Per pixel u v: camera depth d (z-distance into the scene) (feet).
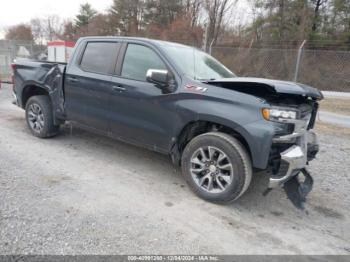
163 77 10.37
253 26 84.23
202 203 10.21
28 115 16.19
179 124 10.64
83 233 7.93
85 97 13.44
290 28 82.07
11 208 8.83
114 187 10.91
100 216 8.84
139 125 11.81
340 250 8.16
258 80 9.90
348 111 31.53
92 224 8.38
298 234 8.82
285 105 9.45
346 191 11.93
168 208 9.69
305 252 7.97
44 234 7.75
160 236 8.12
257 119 9.12
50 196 9.78
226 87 10.06
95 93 13.00
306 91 9.45
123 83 12.02
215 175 10.20
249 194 11.24
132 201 9.95
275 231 8.89
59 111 14.74
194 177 10.66
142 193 10.62
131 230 8.27
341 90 57.47
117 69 12.48
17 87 16.52
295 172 9.57
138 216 9.04
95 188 10.68
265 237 8.52
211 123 10.44
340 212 10.32
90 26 139.03
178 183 11.71
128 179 11.73
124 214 9.07
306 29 81.20
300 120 9.48
